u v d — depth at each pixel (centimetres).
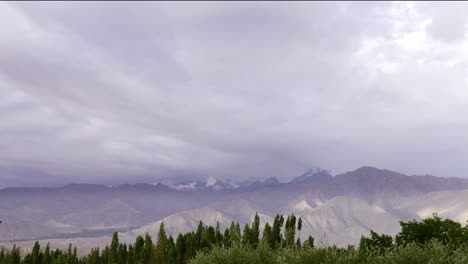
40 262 12175
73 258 12131
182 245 9100
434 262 1338
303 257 1434
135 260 10475
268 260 1582
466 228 3900
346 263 1372
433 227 3972
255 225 7050
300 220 7156
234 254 1641
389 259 1379
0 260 12356
